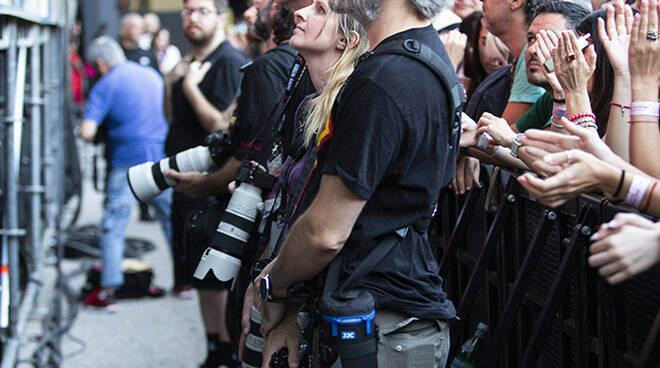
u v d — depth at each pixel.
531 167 1.95
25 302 4.43
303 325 2.12
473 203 2.93
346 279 1.87
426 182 1.82
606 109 2.25
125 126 5.58
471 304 2.70
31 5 4.50
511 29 2.87
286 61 3.04
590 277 2.07
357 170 1.74
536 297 2.45
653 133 1.82
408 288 1.90
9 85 3.94
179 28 15.09
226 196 3.11
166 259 6.81
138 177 3.07
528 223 2.51
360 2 1.87
